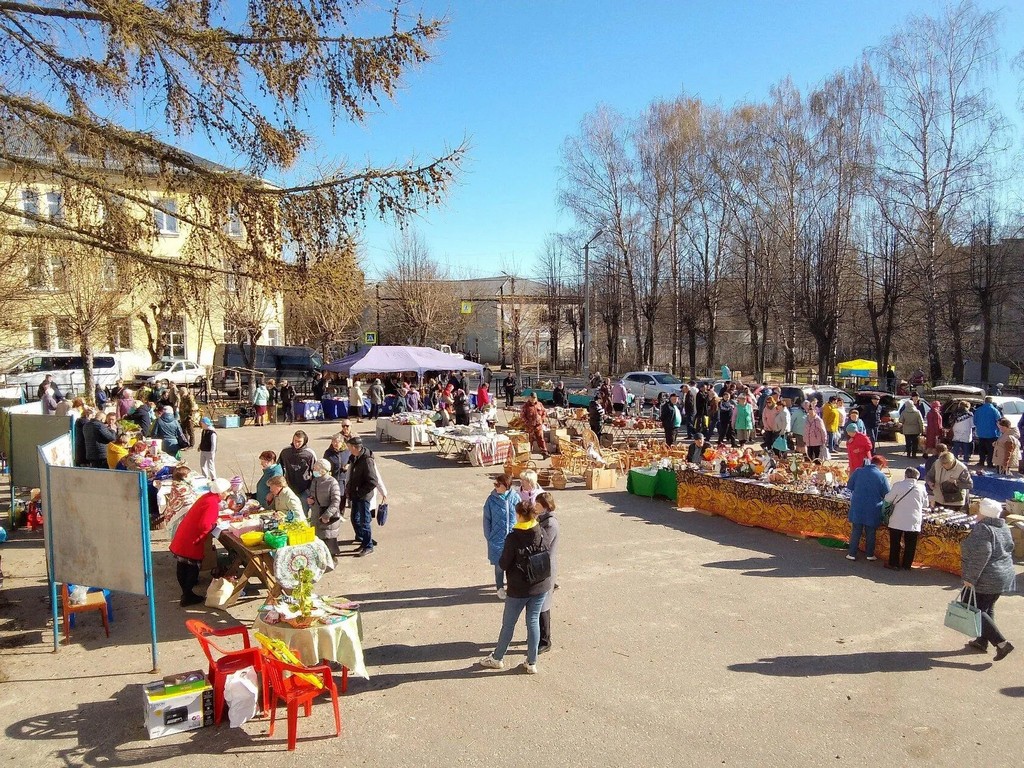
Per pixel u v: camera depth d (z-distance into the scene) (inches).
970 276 1286.9
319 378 1109.1
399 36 273.6
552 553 233.6
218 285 316.2
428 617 282.2
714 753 184.5
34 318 732.7
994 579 239.6
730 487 454.6
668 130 1582.2
